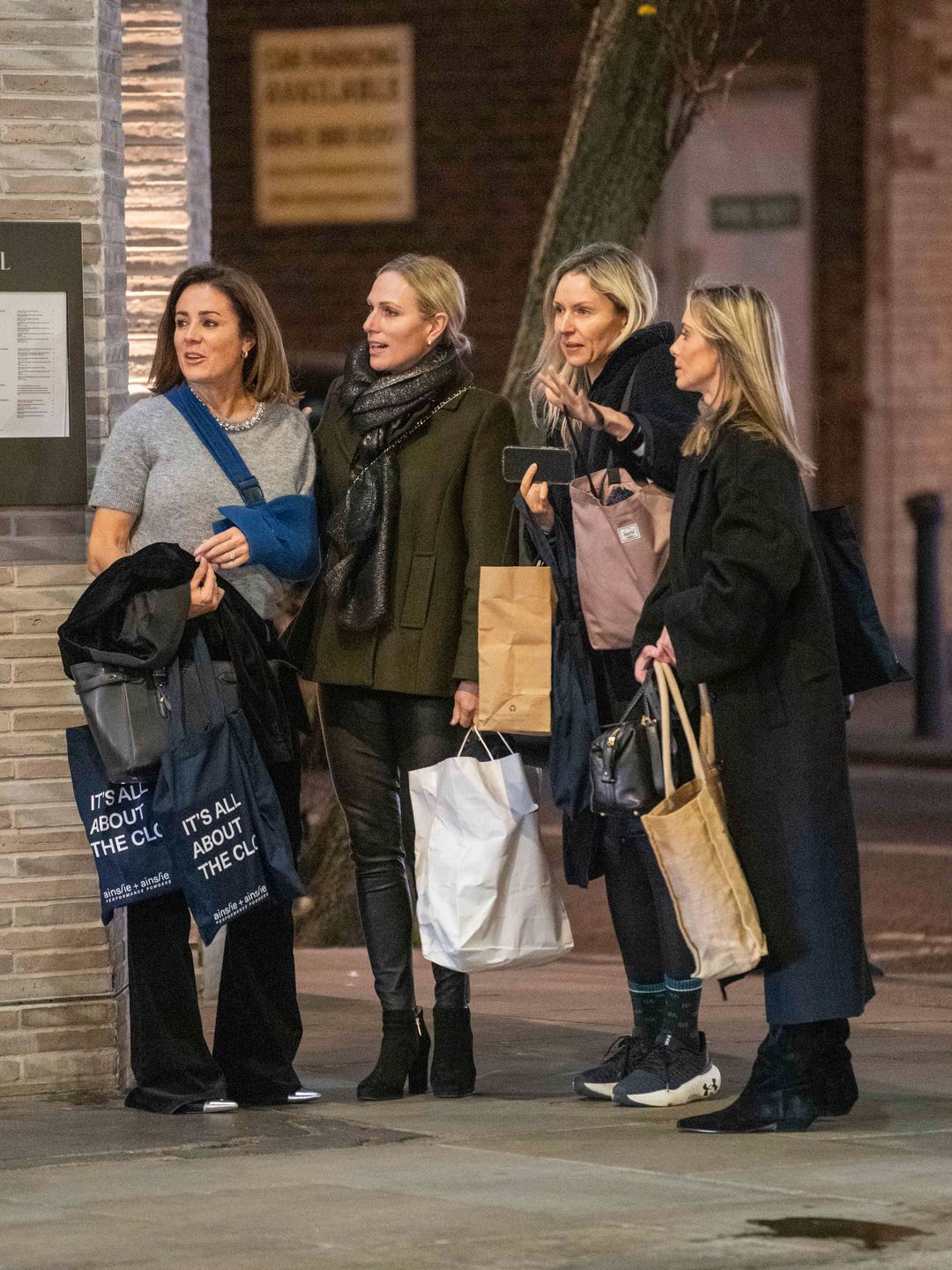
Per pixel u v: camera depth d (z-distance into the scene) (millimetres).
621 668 18203
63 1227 14023
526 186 58125
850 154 59406
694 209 60188
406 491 18562
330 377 49875
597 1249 13367
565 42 57625
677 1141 16625
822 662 16750
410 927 19031
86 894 19172
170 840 17609
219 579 18016
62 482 19000
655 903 18344
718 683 16781
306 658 18812
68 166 18953
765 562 16344
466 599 18469
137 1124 17625
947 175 59406
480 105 58188
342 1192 14898
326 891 29422
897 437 59781
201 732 17672
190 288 18344
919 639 47094
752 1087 17172
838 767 16797
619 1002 24188
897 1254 13242
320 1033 22234
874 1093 18750
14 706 19047
